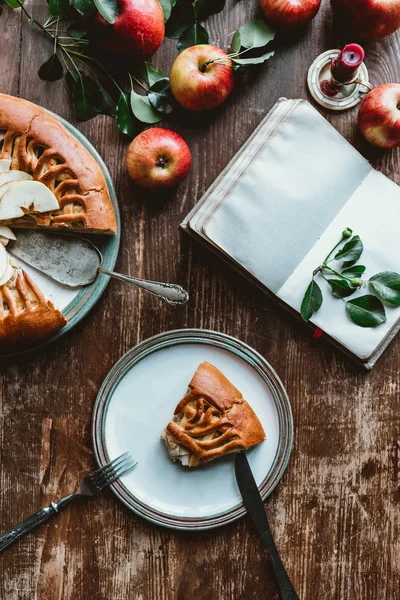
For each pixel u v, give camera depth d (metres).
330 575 0.98
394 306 0.96
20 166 0.93
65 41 0.98
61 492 0.97
